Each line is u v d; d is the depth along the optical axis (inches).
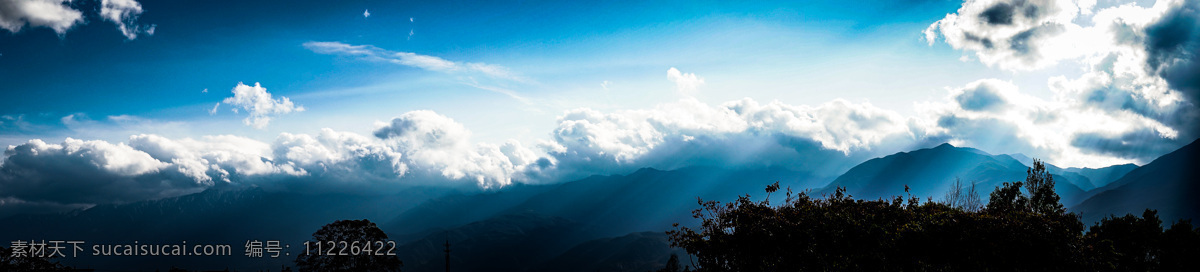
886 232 760.3
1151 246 1029.2
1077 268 661.3
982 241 676.1
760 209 850.1
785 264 780.0
